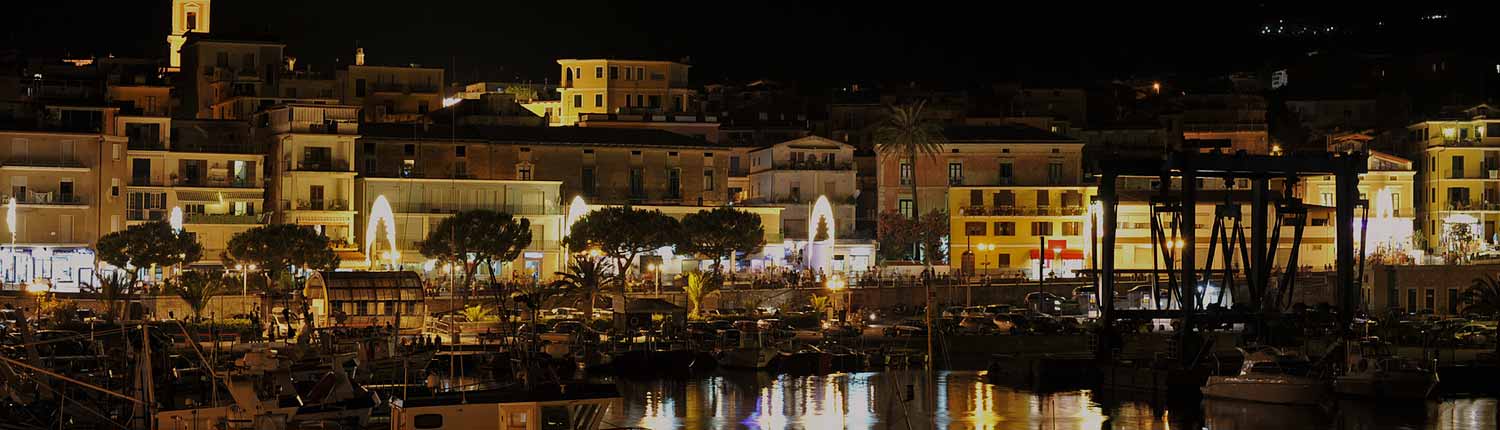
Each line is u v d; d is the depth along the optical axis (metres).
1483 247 195.88
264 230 159.50
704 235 174.62
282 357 97.75
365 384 97.25
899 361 130.62
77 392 88.31
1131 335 126.50
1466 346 131.25
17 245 170.50
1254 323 113.44
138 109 186.25
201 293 146.62
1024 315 155.62
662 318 145.38
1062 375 116.81
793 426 98.88
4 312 131.75
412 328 143.38
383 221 187.88
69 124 175.88
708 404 107.25
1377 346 118.44
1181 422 99.50
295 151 186.50
